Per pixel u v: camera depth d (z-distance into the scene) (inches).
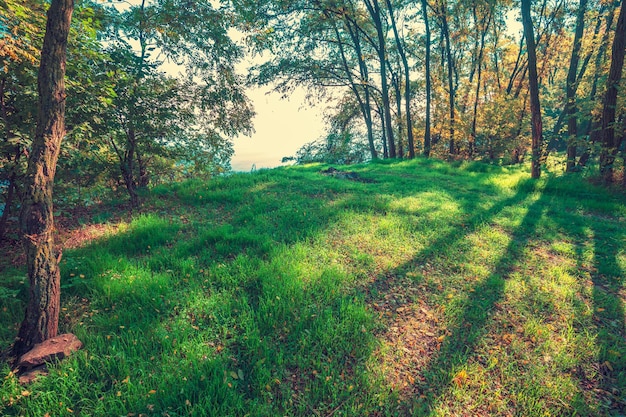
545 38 858.8
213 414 96.6
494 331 146.3
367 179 498.0
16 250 197.9
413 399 111.0
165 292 158.9
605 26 709.9
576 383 119.2
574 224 287.6
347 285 178.1
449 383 117.3
